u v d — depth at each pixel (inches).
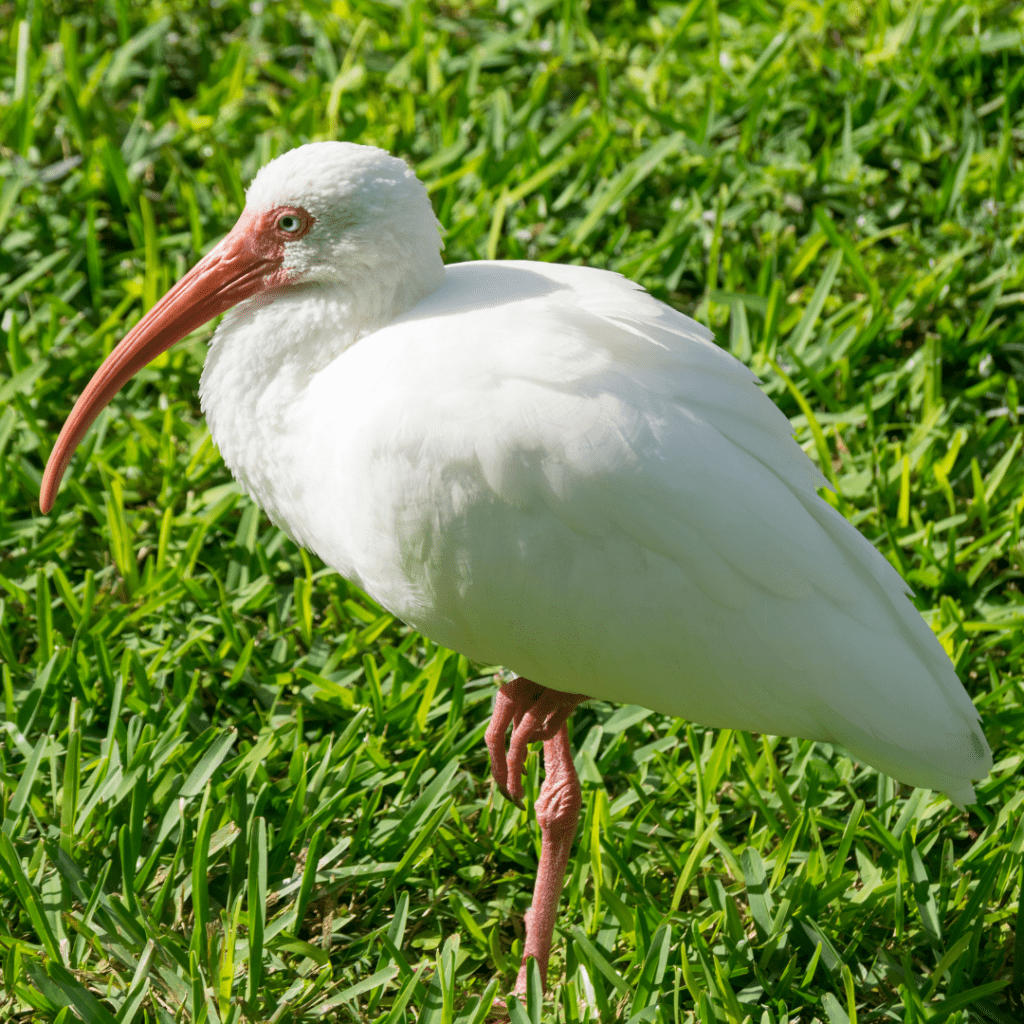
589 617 180.2
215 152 355.9
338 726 240.5
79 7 422.0
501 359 176.9
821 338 312.0
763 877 205.8
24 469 285.4
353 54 398.3
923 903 204.7
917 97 355.9
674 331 190.2
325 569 270.2
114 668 247.1
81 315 317.7
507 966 203.8
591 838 208.5
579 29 411.8
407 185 198.7
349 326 199.2
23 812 214.1
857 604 181.0
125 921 193.5
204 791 214.8
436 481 176.4
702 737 241.3
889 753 183.8
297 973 197.8
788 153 358.0
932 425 285.3
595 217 330.3
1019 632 250.2
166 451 287.7
